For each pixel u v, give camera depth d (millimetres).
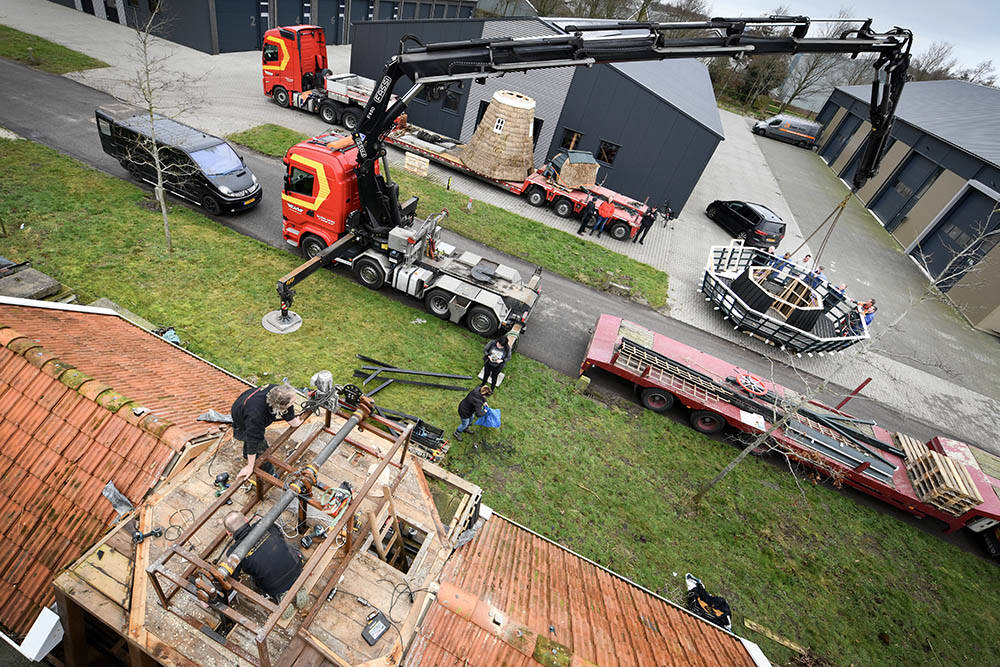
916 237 25094
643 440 11039
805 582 9008
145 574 4359
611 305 15461
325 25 33062
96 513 5039
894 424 13391
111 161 15617
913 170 27750
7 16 24500
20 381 5684
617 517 9258
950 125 27422
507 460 9695
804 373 14453
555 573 6238
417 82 10008
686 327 15328
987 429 14102
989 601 9492
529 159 20422
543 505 9070
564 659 4391
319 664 4086
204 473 5289
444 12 40719
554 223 19578
